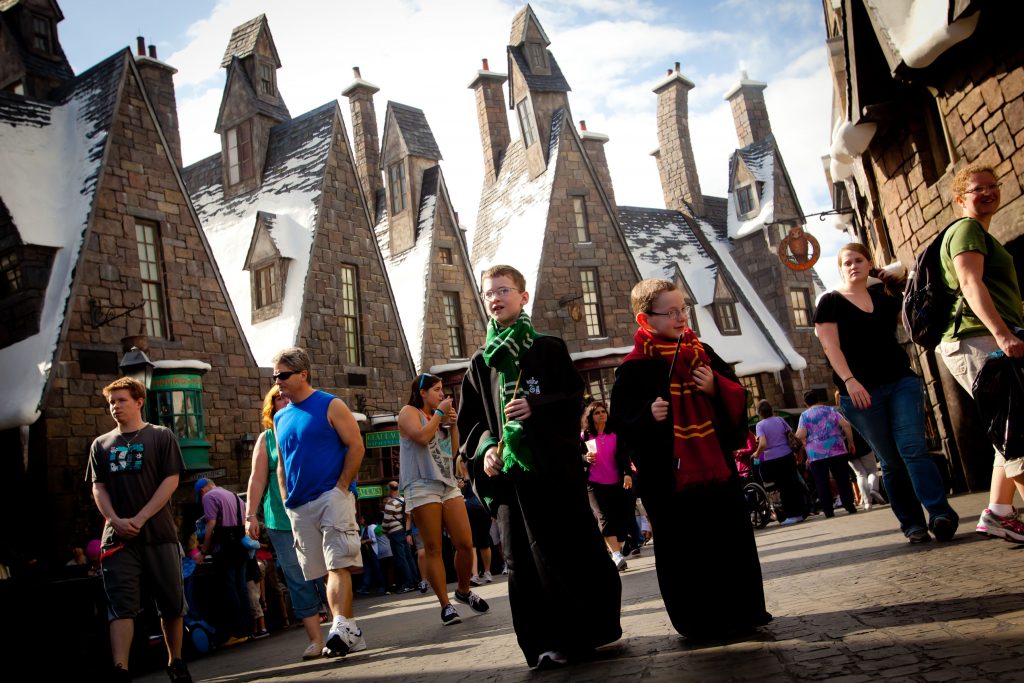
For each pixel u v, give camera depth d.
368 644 7.29
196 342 22.08
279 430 6.63
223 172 32.25
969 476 11.23
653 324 4.23
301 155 29.88
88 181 21.12
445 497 7.88
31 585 5.93
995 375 4.88
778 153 42.72
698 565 3.95
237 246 29.61
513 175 37.66
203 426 20.73
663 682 3.15
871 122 11.30
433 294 31.48
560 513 4.13
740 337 39.94
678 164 45.91
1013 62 8.45
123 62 22.52
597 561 4.14
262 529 14.98
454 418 7.78
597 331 33.47
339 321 27.09
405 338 28.92
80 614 6.09
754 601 3.91
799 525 12.98
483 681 4.12
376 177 38.00
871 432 6.19
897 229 12.34
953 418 11.41
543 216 33.97
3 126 21.81
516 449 4.09
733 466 4.02
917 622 3.40
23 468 18.44
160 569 6.12
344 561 6.37
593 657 4.05
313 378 25.77
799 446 14.87
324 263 27.12
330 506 6.39
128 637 5.94
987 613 3.33
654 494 4.07
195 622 10.68
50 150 22.25
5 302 20.25
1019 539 5.23
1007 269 5.10
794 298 41.78
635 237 41.91
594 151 37.91
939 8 8.91
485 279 4.46
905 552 5.82
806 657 3.12
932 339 5.32
